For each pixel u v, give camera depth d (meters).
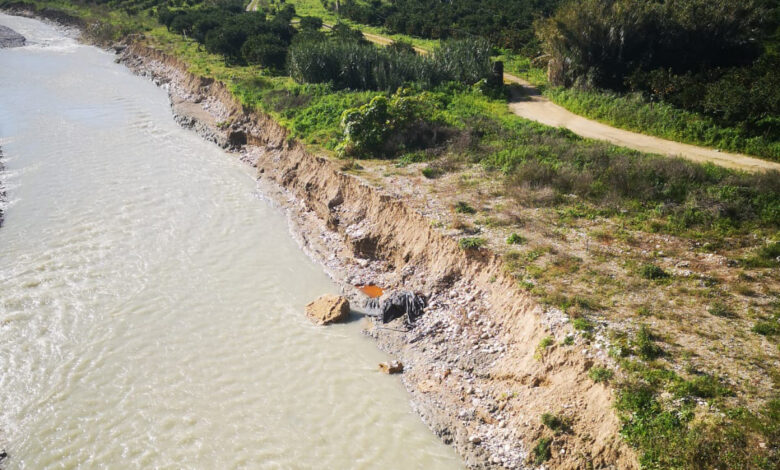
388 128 31.30
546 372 16.64
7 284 23.81
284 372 19.53
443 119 33.72
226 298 23.44
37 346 20.61
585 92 37.81
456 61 43.19
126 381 19.14
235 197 32.06
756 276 18.70
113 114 45.41
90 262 25.52
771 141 29.17
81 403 18.30
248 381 19.16
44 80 54.91
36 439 17.08
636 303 17.77
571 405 15.50
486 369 18.28
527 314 18.31
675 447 13.18
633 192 24.41
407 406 18.08
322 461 16.28
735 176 24.58
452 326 20.30
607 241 21.33
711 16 37.28
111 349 20.53
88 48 70.19
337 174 28.84
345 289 23.91
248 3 84.12
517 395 16.94
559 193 24.92
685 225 21.89
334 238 27.42
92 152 37.78
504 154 28.92
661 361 15.38
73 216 29.39
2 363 19.78
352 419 17.64
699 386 14.34
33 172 34.53
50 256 25.89
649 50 38.56
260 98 40.72
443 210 24.34
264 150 36.66
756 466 12.39
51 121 43.53
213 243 27.41
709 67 37.12
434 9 65.38
